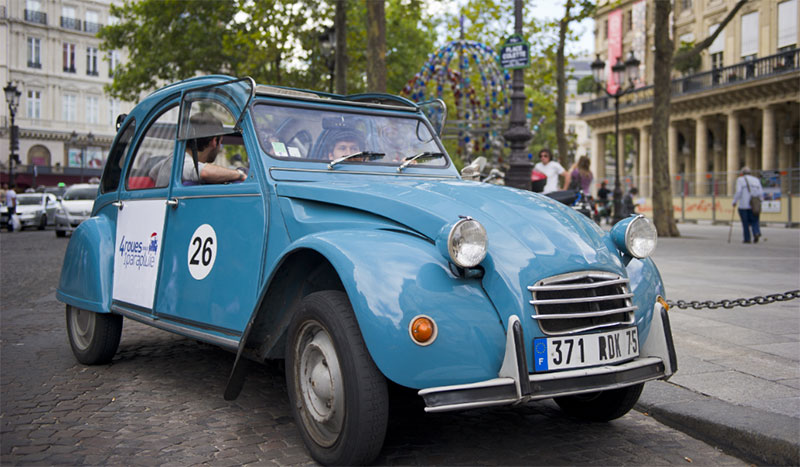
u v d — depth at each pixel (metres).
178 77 29.80
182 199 4.20
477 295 2.89
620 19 43.94
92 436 3.48
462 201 3.32
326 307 2.98
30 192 34.97
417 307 2.74
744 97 34.47
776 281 9.05
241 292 3.62
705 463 3.24
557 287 2.91
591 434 3.61
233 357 5.30
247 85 3.95
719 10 35.91
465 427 3.67
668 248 15.06
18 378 4.66
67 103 56.31
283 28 19.22
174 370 4.88
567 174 15.26
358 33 20.98
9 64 52.88
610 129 46.41
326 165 3.90
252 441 3.42
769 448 3.21
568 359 2.92
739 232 22.55
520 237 3.07
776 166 35.12
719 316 6.61
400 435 3.51
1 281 10.35
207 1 27.94
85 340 5.05
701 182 30.97
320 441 3.07
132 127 4.95
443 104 4.83
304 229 3.37
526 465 3.14
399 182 3.79
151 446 3.34
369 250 2.90
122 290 4.69
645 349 3.26
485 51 18.09
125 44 31.62
